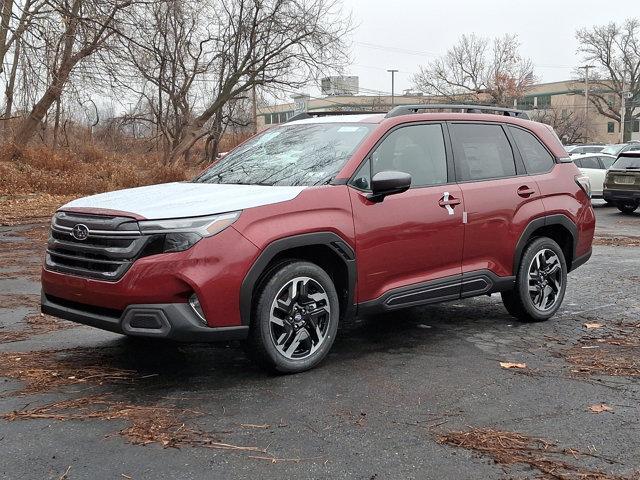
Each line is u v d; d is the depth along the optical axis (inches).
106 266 173.3
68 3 824.9
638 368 199.6
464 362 204.8
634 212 762.2
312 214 189.6
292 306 187.3
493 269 238.4
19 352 209.9
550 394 176.7
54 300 191.0
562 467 133.6
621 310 278.1
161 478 127.2
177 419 155.8
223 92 1434.5
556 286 261.6
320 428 152.0
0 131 1165.1
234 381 183.9
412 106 230.1
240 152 240.7
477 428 153.1
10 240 517.0
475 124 245.3
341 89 1727.4
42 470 129.8
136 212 172.6
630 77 3142.2
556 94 3548.2
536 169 260.7
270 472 130.3
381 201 205.8
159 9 1066.1
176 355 208.2
